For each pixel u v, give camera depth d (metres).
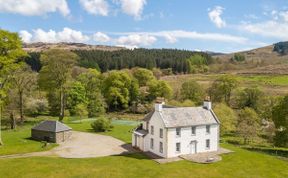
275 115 75.25
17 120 96.31
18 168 48.34
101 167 49.84
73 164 51.12
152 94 124.69
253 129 83.12
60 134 69.25
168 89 123.19
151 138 60.72
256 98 110.81
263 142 84.25
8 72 69.38
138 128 65.50
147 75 141.75
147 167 50.53
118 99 125.56
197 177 46.72
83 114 103.12
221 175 48.09
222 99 119.06
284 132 72.81
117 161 53.62
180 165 52.16
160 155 58.16
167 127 56.22
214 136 62.22
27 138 71.75
